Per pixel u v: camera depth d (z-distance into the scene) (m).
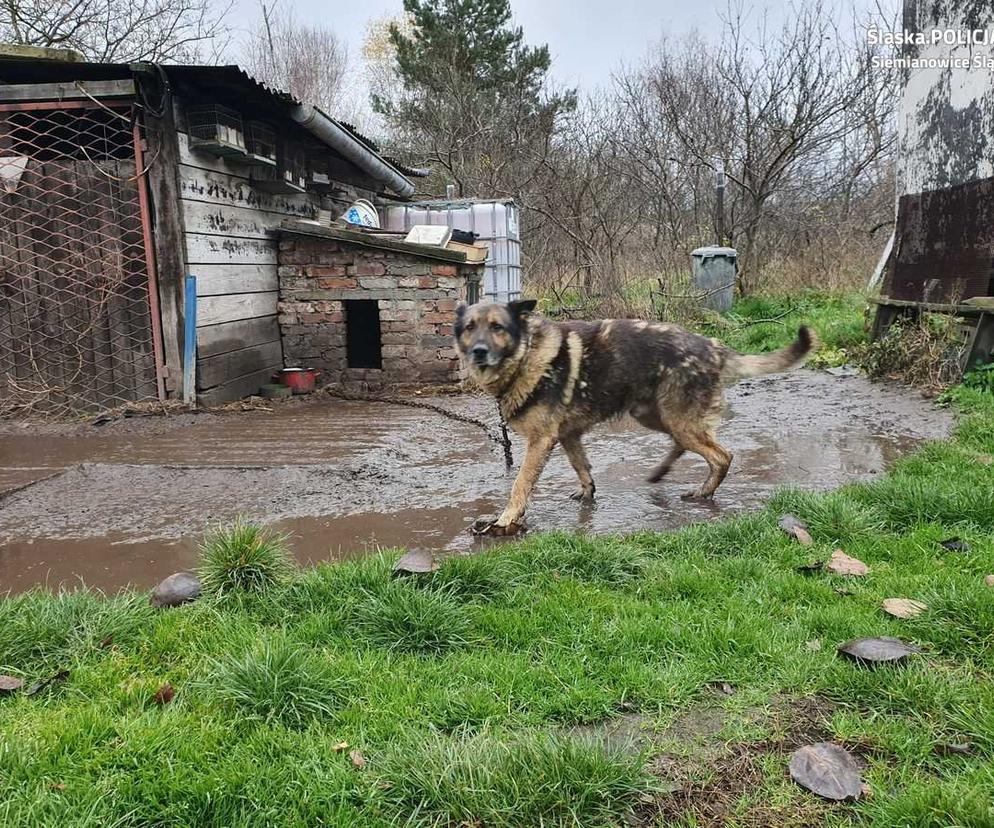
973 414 6.71
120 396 8.45
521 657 2.96
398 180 13.28
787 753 2.40
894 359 9.09
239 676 2.70
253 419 8.08
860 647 2.85
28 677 2.88
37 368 8.40
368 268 9.87
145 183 7.91
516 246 14.55
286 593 3.46
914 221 9.73
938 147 9.08
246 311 9.34
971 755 2.34
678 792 2.26
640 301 13.99
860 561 3.79
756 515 4.38
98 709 2.59
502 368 4.70
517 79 29.27
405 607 3.20
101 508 5.18
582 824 2.10
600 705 2.65
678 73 18.44
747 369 5.14
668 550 4.09
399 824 2.13
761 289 15.71
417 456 6.50
